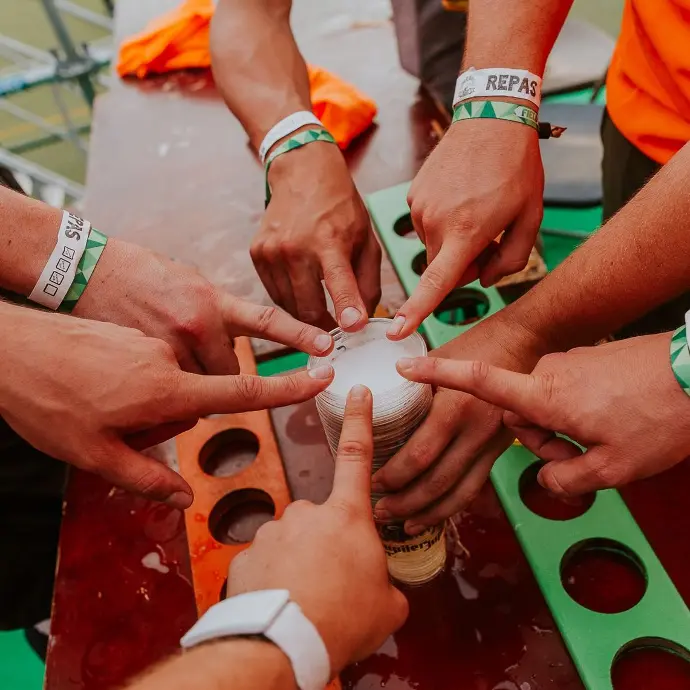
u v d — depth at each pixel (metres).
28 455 1.02
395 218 1.17
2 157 2.62
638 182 1.08
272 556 0.54
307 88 1.06
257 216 1.27
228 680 0.45
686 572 0.74
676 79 0.90
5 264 0.77
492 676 0.69
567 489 0.66
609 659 0.67
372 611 0.54
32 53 3.20
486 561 0.77
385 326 0.70
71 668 0.75
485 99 0.79
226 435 0.92
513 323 0.75
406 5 1.46
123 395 0.65
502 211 0.76
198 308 0.78
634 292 0.68
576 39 2.12
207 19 1.65
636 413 0.60
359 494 0.58
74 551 0.85
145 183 1.39
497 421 0.68
